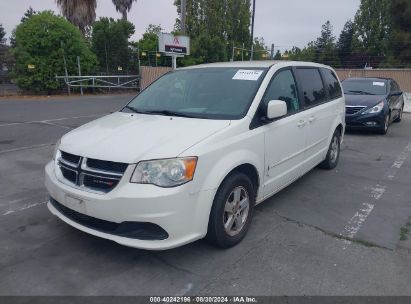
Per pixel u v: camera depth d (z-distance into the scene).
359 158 7.50
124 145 3.35
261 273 3.34
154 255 3.59
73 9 28.84
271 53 27.77
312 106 5.34
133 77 25.47
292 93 4.88
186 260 3.52
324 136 5.84
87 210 3.27
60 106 15.44
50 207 3.85
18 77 20.88
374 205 4.96
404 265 3.50
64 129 10.02
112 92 24.61
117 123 3.98
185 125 3.71
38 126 10.38
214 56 29.12
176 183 3.14
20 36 20.64
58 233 4.02
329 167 6.50
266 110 4.13
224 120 3.81
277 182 4.50
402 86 21.50
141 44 28.05
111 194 3.14
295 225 4.31
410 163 7.15
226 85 4.39
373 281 3.24
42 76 20.86
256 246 3.81
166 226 3.13
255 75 4.41
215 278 3.26
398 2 31.61
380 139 9.59
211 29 40.25
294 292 3.09
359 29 41.38
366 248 3.80
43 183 5.62
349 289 3.13
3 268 3.37
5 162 6.74
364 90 10.81
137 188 3.10
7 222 4.28
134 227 3.18
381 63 34.16
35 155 7.27
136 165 3.14
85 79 22.45
